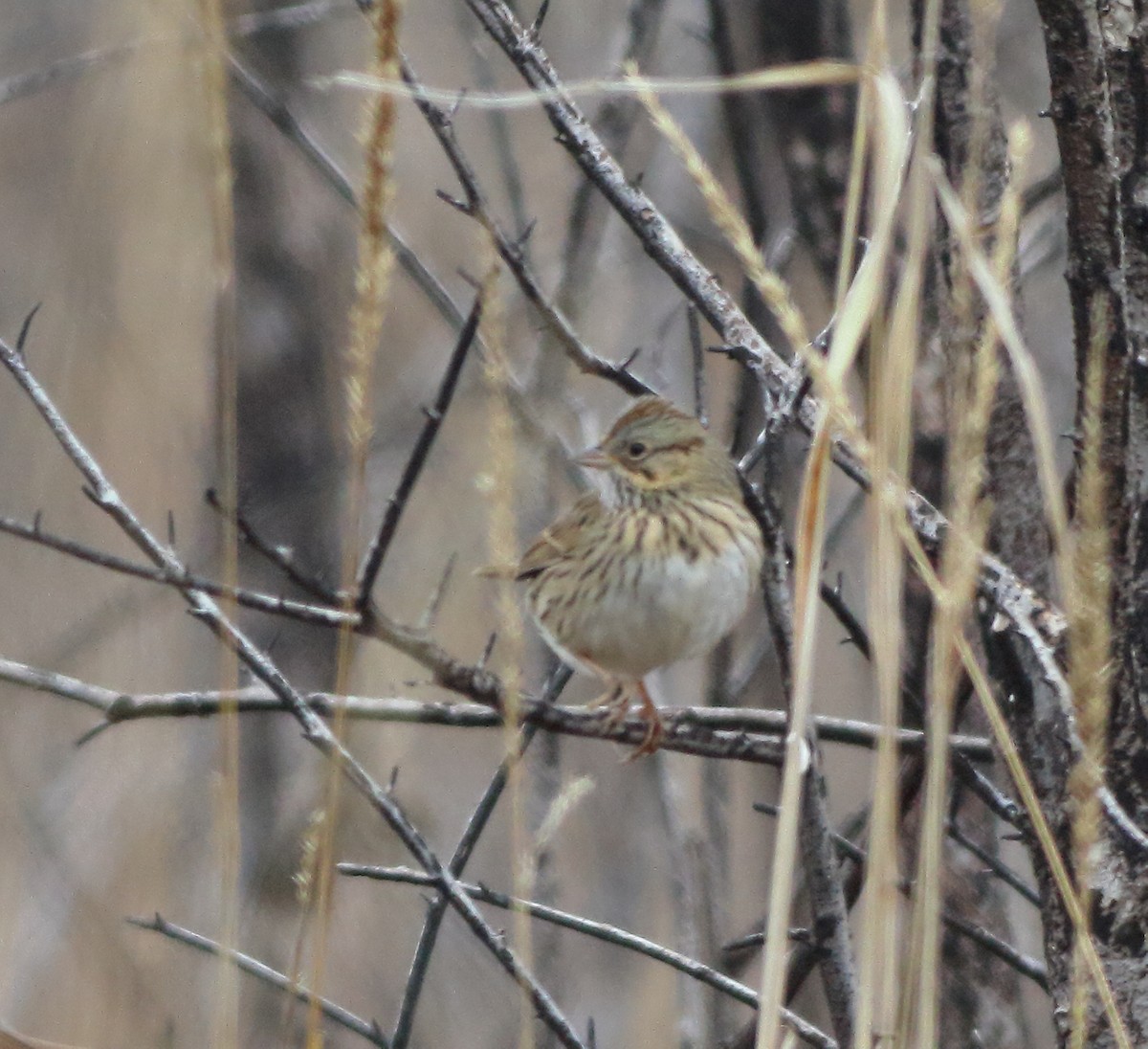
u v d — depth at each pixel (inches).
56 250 725.3
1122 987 258.2
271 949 523.5
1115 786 262.5
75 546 259.6
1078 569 219.6
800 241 472.4
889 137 223.6
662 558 401.1
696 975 311.7
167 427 669.9
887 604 227.6
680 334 561.3
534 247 642.8
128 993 501.4
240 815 536.7
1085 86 251.3
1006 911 401.7
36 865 543.2
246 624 552.4
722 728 357.7
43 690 294.4
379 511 625.6
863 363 383.2
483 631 614.5
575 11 689.0
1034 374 222.4
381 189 222.5
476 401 634.8
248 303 559.2
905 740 334.6
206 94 238.8
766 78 226.5
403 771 604.1
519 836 245.3
